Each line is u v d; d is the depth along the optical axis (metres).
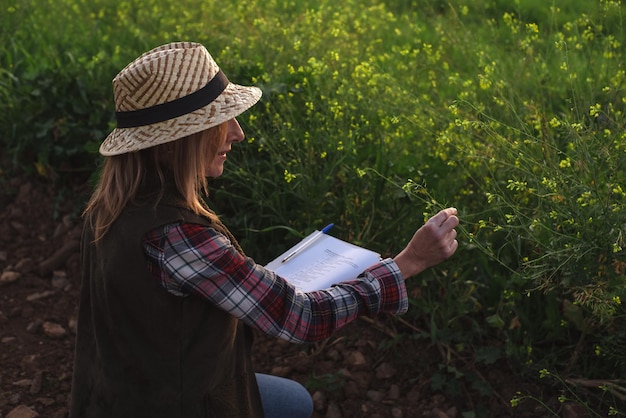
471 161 4.15
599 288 3.16
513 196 3.92
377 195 4.08
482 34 6.13
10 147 5.33
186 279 2.05
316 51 5.22
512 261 3.89
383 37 6.34
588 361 3.71
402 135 4.43
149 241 2.05
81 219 4.92
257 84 4.72
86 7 7.00
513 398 3.60
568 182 3.49
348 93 4.60
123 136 2.11
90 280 2.20
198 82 2.09
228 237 2.19
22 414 3.71
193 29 5.98
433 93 5.00
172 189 2.11
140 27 6.45
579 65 5.09
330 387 3.73
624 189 3.50
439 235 2.26
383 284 2.22
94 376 2.25
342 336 4.03
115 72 5.26
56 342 4.21
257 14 6.00
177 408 2.15
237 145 4.54
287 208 4.43
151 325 2.10
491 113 4.52
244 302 2.08
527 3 7.06
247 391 2.30
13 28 6.38
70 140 5.07
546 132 4.06
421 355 3.86
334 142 4.32
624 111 3.95
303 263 2.46
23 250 4.83
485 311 3.93
